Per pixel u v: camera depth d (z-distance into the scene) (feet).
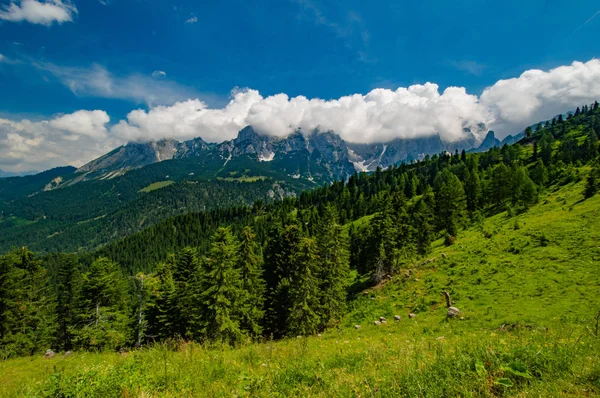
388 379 20.21
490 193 275.80
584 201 164.45
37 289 139.44
